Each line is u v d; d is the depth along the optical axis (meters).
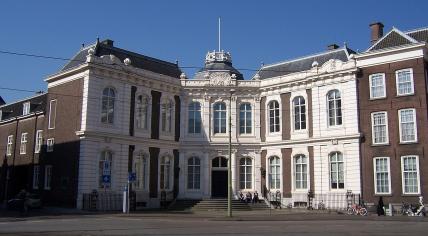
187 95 46.03
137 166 41.28
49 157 41.22
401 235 18.64
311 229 21.80
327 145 40.72
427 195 35.00
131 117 41.00
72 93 39.66
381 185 37.47
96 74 38.50
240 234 18.94
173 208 41.34
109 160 38.88
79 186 36.62
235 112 45.88
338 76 40.72
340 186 39.72
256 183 44.97
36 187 43.12
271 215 33.62
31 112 46.84
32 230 20.36
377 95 38.66
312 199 40.94
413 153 36.12
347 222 27.25
